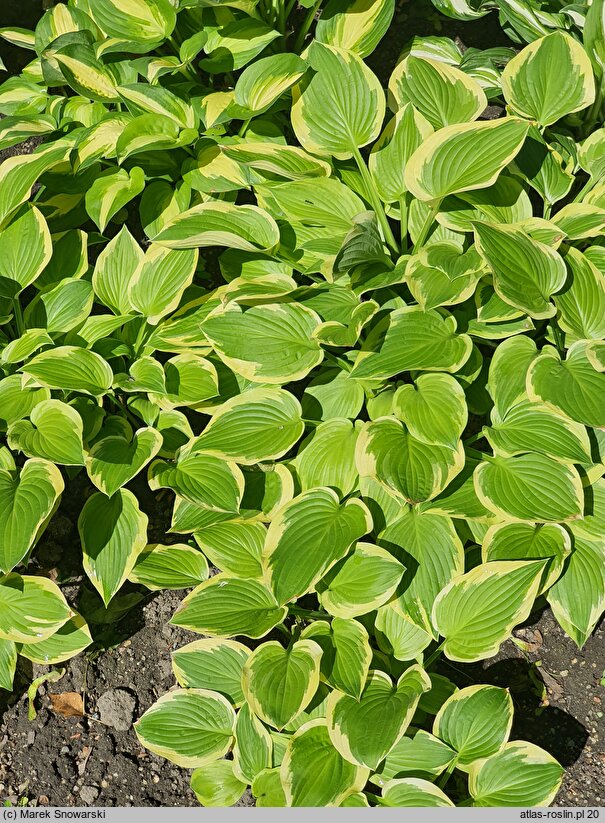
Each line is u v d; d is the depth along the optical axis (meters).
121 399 1.44
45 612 1.33
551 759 1.28
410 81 1.45
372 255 1.37
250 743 1.30
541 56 1.46
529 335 1.44
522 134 1.33
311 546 1.28
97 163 1.53
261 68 1.47
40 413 1.36
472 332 1.36
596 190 1.42
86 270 1.50
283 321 1.37
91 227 1.65
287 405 1.37
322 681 1.34
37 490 1.32
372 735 1.24
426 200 1.33
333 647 1.31
